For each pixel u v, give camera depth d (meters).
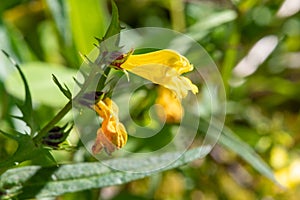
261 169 0.30
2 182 0.25
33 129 0.23
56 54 0.36
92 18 0.32
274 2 0.36
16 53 0.33
